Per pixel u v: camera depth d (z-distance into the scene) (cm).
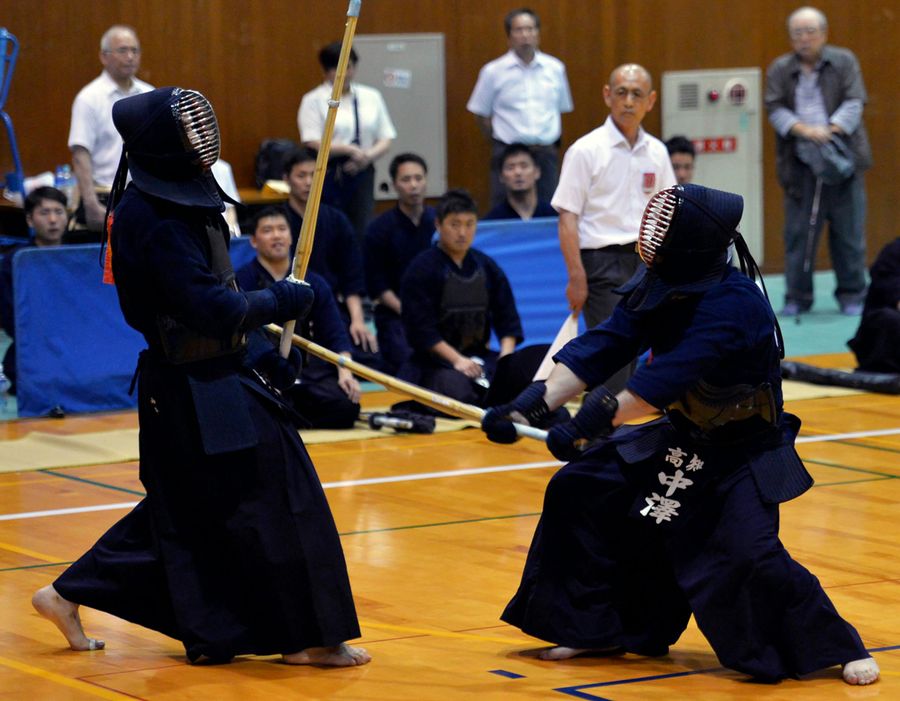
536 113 4116
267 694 1309
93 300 3014
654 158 2578
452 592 1700
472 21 4594
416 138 4591
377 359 3219
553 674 1373
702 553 1338
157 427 1364
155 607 1388
